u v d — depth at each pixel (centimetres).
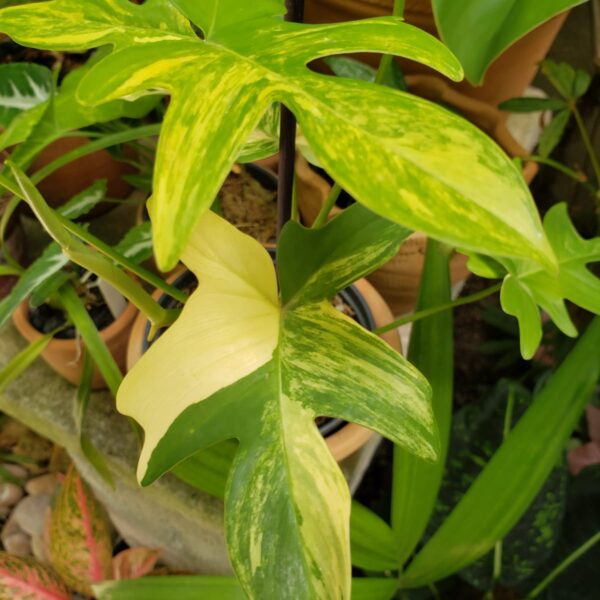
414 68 89
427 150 29
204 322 42
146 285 83
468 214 27
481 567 82
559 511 80
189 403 40
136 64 32
